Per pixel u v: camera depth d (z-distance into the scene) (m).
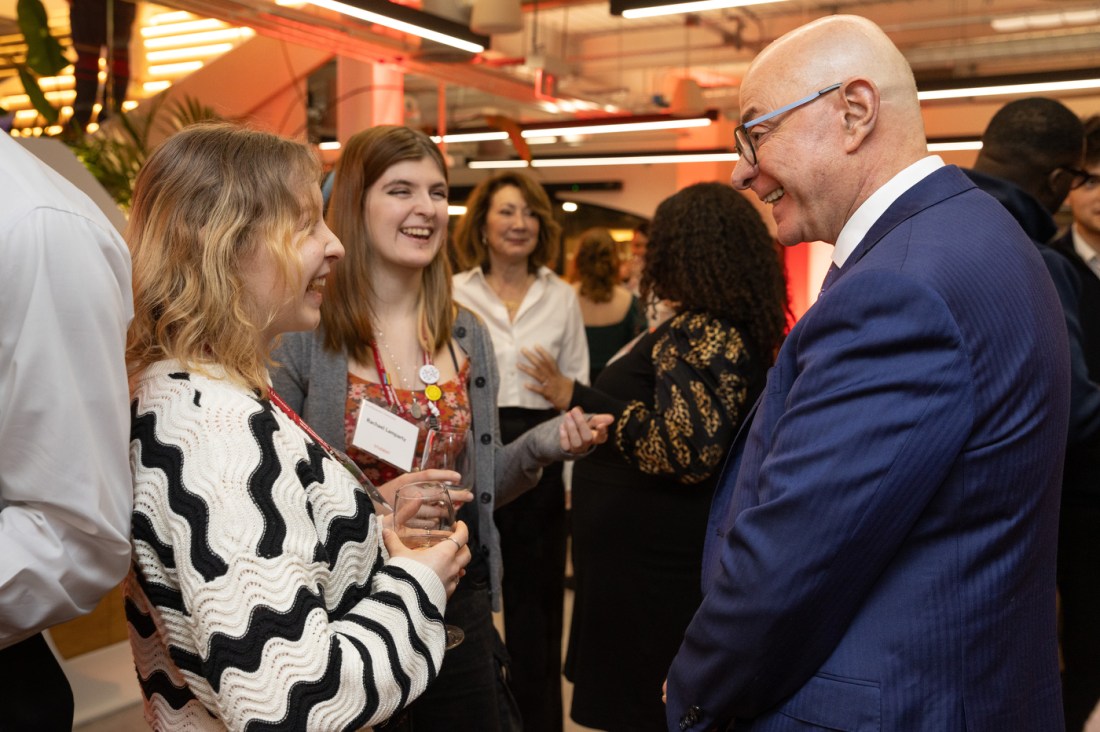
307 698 0.90
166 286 1.07
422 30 4.13
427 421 1.77
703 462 2.02
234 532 0.93
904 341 1.04
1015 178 2.09
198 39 6.29
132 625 1.06
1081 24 7.58
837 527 1.05
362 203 1.82
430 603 1.10
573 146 12.01
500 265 3.12
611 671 2.28
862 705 1.08
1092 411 1.88
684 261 2.12
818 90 1.22
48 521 0.93
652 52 9.29
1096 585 2.02
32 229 0.89
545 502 2.68
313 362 1.77
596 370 4.46
